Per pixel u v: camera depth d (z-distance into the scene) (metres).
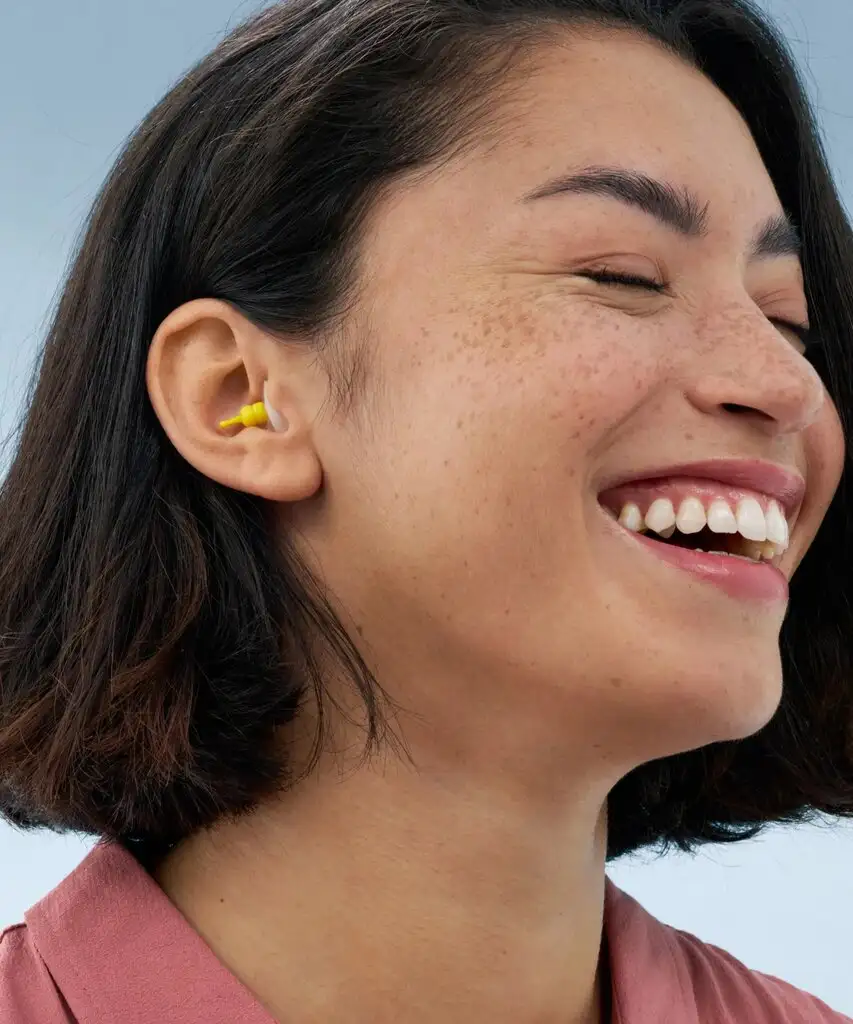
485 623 0.80
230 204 0.93
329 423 0.86
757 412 0.84
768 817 1.17
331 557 0.86
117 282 0.99
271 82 0.95
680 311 0.86
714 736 0.82
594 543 0.80
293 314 0.88
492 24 0.92
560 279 0.84
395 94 0.89
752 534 0.85
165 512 0.92
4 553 1.00
